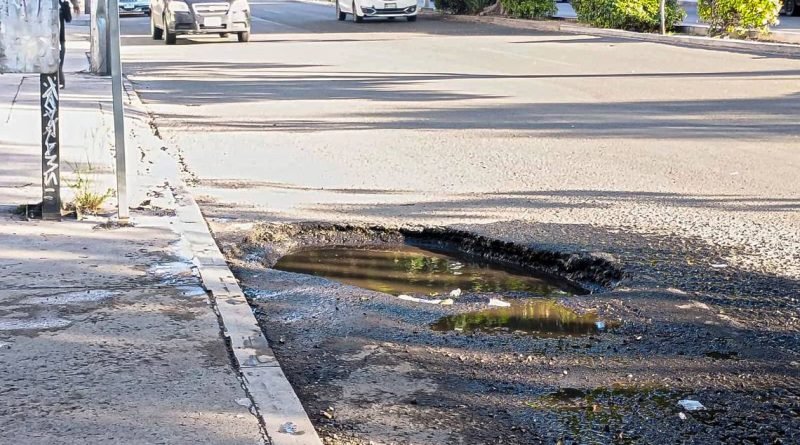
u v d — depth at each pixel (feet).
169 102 51.06
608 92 52.60
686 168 33.22
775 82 54.85
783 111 44.88
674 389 15.84
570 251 23.38
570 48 78.13
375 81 59.36
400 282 21.99
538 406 15.25
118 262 21.42
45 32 23.67
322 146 38.04
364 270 22.97
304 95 53.57
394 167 33.88
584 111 46.21
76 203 25.82
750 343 17.80
